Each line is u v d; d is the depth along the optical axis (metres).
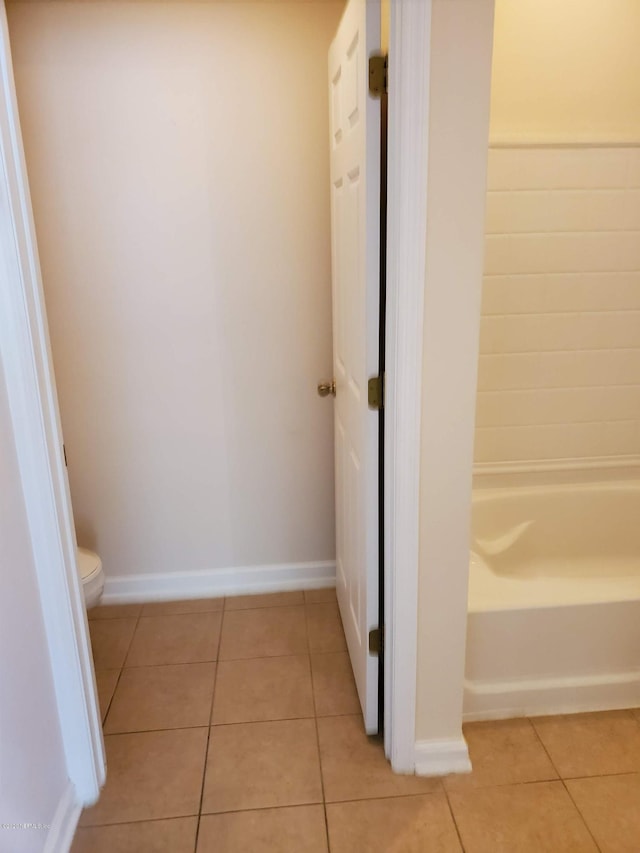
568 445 2.54
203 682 2.12
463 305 1.40
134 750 1.84
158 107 2.15
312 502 2.61
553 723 1.90
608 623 1.89
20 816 1.35
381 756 1.80
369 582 1.71
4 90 1.25
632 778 1.71
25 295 1.33
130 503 2.54
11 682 1.34
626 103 2.25
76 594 1.56
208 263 2.30
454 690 1.69
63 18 2.05
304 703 2.01
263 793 1.68
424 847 1.52
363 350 1.58
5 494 1.34
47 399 1.43
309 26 2.12
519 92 2.21
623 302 2.40
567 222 2.30
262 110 2.18
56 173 2.18
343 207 1.85
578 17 2.17
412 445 1.47
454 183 1.32
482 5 1.22
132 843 1.55
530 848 1.51
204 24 2.10
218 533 2.61
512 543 2.53
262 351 2.41
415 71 1.24
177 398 2.43
